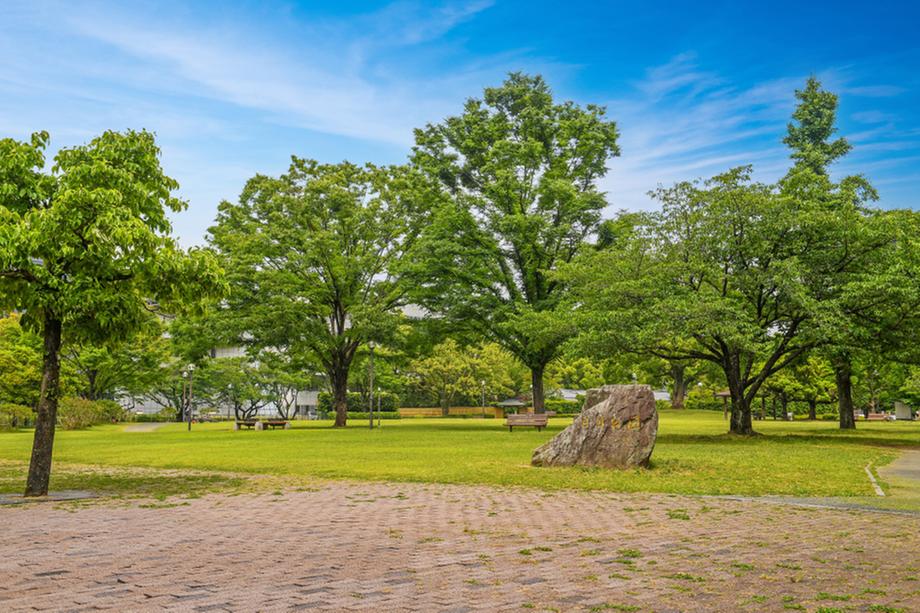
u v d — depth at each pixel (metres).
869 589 5.52
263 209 40.94
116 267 12.91
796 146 43.50
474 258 37.97
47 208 12.52
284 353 42.53
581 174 40.44
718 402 70.38
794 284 24.36
